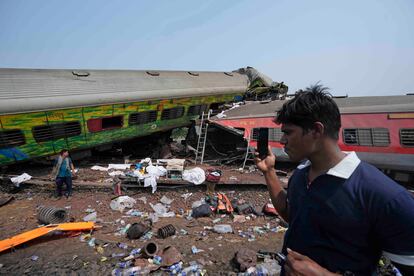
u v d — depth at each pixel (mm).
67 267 4906
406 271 1121
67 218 7312
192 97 17562
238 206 8133
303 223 1417
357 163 1294
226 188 9922
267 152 2006
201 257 5270
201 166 13375
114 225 7039
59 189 9016
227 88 21000
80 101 12133
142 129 15305
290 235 1519
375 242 1259
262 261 5070
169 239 6184
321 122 1296
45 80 12070
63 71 13562
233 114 15258
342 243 1284
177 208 8492
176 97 16375
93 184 9570
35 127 11062
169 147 17031
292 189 1604
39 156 11664
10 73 11391
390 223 1117
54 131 11695
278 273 4555
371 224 1193
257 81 24453
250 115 14016
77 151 13578
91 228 6543
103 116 13148
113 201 8641
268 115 13188
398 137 9391
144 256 5137
